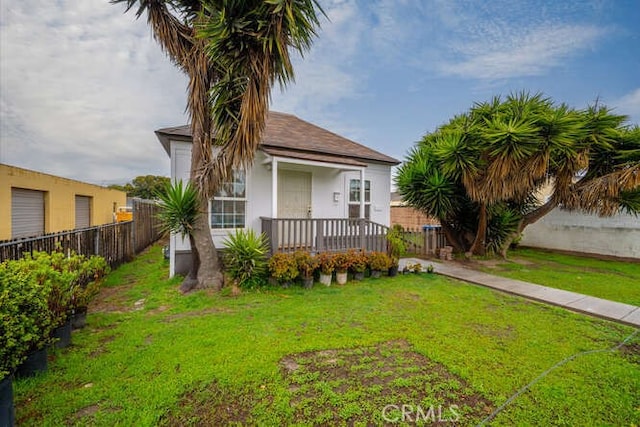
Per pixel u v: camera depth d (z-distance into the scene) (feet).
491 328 13.46
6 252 12.75
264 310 15.35
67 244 17.53
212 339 11.77
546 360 10.60
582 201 29.01
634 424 7.54
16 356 7.39
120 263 26.53
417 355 10.88
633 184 25.40
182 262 22.04
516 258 34.01
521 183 26.25
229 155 17.29
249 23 15.07
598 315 15.28
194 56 17.51
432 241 35.60
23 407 7.73
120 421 7.30
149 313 14.89
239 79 16.72
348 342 11.74
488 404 8.20
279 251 21.95
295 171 28.02
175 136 21.61
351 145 33.78
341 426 7.30
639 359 10.83
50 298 10.27
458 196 33.04
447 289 20.03
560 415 7.82
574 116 25.64
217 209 23.47
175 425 7.23
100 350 10.86
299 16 15.58
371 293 18.74
